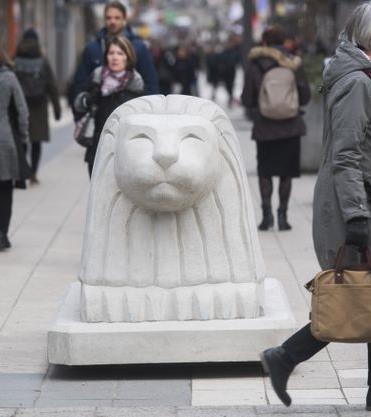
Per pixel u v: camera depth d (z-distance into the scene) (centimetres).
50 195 2888
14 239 2247
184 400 1243
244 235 1352
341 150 1140
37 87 2973
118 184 1320
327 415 1161
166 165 1265
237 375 1332
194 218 1338
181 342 1312
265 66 2289
